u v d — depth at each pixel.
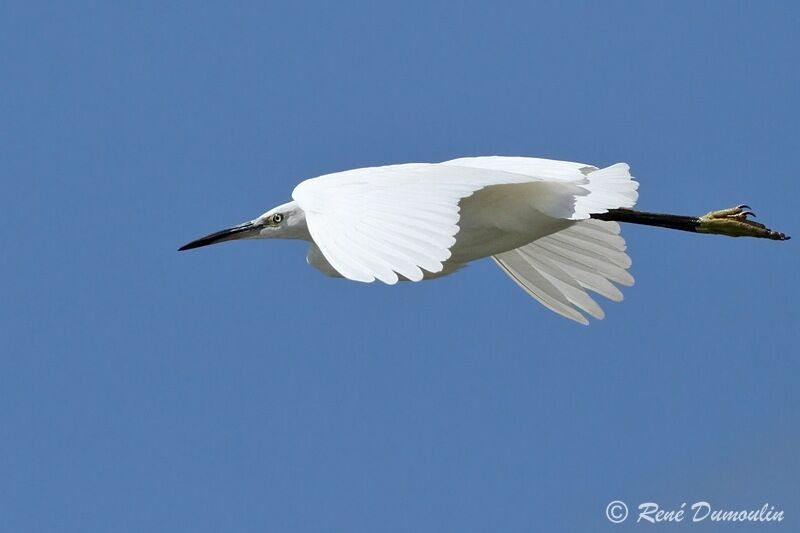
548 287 14.76
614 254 14.23
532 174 12.67
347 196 10.44
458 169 10.90
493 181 10.73
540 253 14.48
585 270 14.41
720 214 14.39
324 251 9.90
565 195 12.29
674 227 14.29
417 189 10.48
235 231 14.84
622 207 12.02
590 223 14.18
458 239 13.03
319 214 10.34
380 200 10.31
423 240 9.84
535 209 12.57
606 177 12.38
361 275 9.55
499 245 13.20
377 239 9.85
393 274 9.52
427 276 13.67
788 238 14.40
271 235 14.83
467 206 12.79
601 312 14.61
